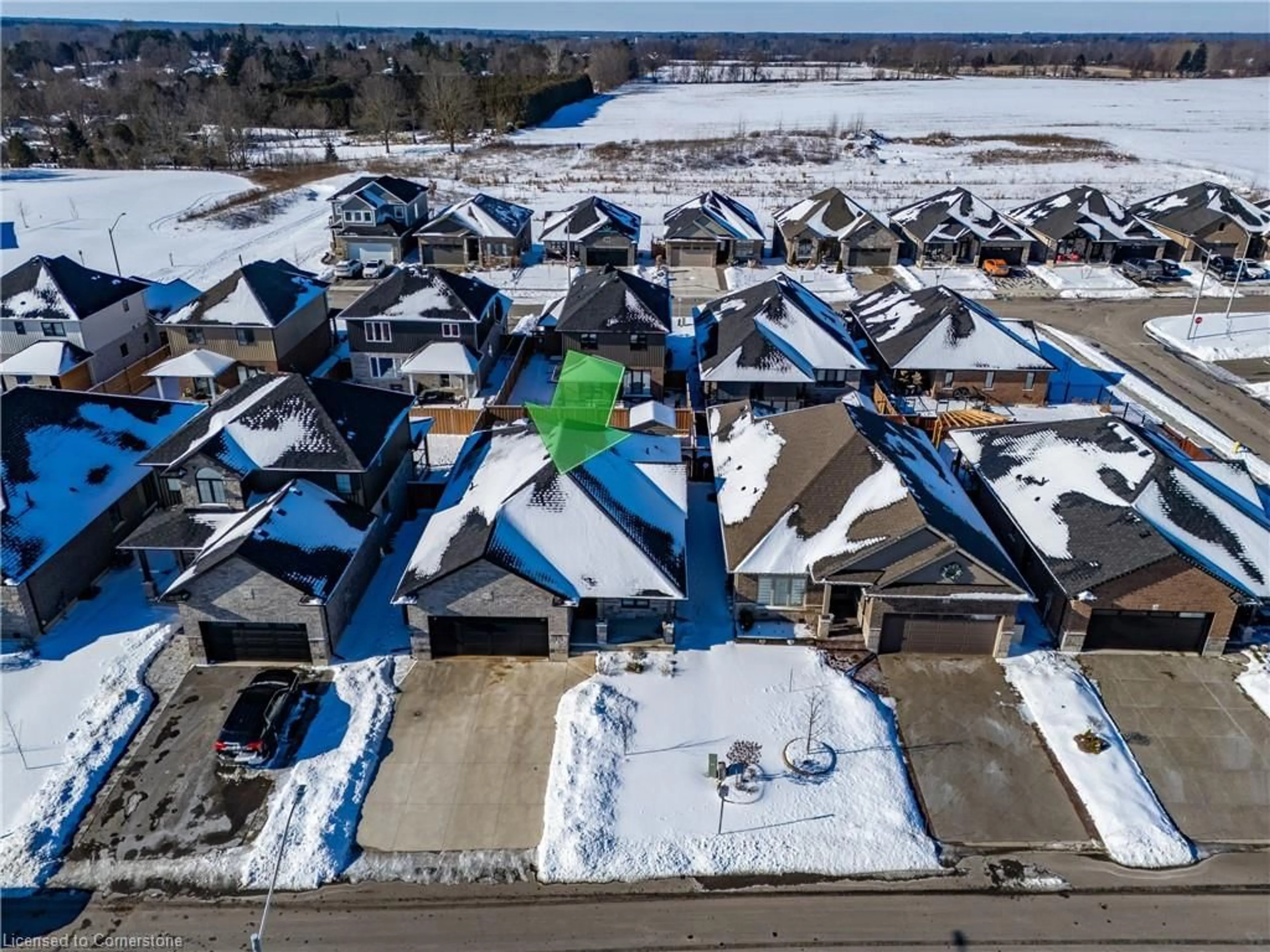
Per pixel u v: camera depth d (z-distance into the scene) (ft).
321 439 115.14
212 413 122.31
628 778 85.97
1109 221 261.03
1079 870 77.77
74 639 104.83
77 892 75.25
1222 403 170.91
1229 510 106.93
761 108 635.66
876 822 81.71
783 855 78.69
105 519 117.08
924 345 170.30
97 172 385.29
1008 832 81.35
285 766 87.45
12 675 98.78
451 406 165.58
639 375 172.14
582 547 102.73
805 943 71.61
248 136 452.76
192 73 653.30
